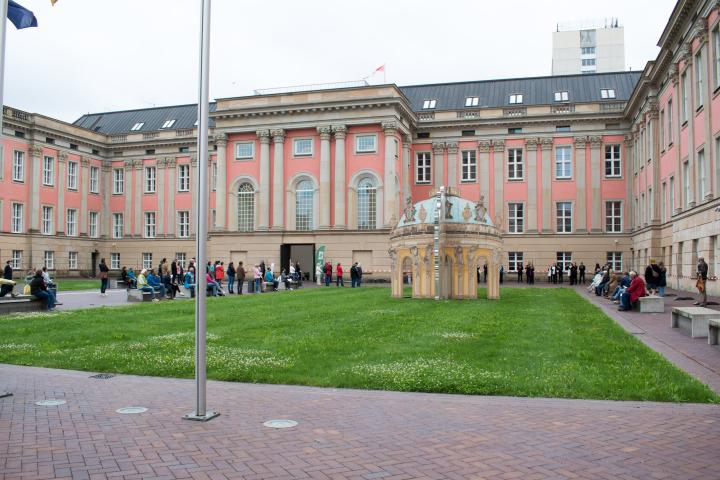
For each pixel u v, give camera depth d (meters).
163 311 26.34
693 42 38.00
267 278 45.38
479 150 64.69
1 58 12.52
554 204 62.94
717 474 7.21
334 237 59.31
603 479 7.08
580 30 122.44
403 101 59.12
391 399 10.95
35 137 66.56
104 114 83.25
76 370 13.94
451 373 12.67
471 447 8.23
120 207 77.12
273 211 61.44
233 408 10.38
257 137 62.47
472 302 31.61
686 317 19.50
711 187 34.34
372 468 7.44
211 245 64.12
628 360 14.26
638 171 57.06
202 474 7.27
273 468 7.46
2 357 15.23
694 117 38.06
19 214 65.50
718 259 33.50
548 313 25.45
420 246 34.38
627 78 66.44
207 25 10.02
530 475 7.20
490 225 35.00
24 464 7.62
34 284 27.39
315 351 15.70
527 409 10.20
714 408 10.19
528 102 66.62
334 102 58.97
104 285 38.62
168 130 74.69
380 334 18.73
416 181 66.12
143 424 9.41
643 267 54.28
